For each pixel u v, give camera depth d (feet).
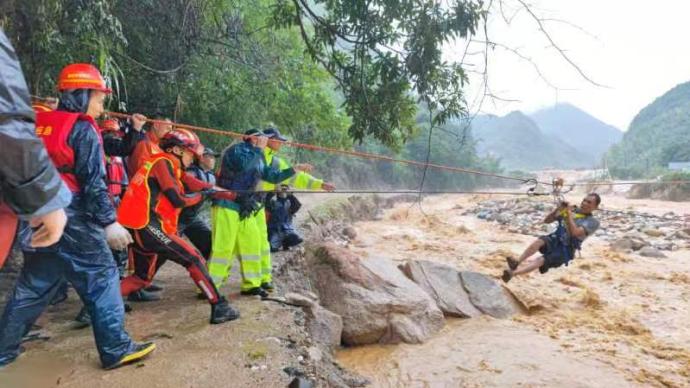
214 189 15.83
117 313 12.07
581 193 141.18
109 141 16.49
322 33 26.00
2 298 16.88
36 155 4.79
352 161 117.08
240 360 13.05
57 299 17.70
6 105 4.55
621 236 56.13
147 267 15.52
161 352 13.42
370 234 56.85
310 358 14.38
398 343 21.77
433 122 25.02
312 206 54.44
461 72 24.22
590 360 20.40
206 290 15.56
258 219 19.60
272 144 19.07
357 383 16.56
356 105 26.99
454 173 150.61
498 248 48.62
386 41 24.89
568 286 33.55
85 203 10.89
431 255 44.45
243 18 37.81
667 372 19.45
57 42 20.88
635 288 33.24
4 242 5.08
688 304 29.53
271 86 38.99
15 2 19.22
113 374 12.00
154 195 14.43
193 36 32.37
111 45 22.82
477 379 18.40
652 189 119.34
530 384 18.06
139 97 32.50
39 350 13.37
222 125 38.58
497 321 25.20
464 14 21.58
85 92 11.03
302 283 23.36
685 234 55.01
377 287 23.39
